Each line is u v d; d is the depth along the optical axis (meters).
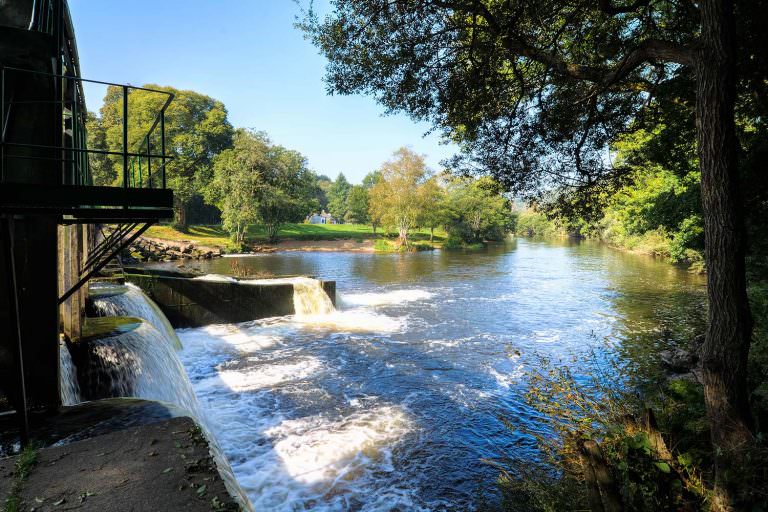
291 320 17.97
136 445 4.47
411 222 62.28
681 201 15.14
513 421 8.95
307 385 10.94
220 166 56.03
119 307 11.94
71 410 5.73
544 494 4.97
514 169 9.08
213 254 46.53
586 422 5.84
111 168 59.50
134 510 3.35
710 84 4.62
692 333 15.75
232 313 17.50
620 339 15.16
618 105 9.31
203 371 11.95
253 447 7.90
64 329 8.16
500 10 7.67
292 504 6.32
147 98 58.28
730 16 4.56
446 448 7.88
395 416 9.17
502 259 46.56
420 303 21.73
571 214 9.67
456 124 9.26
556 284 27.95
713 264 4.65
